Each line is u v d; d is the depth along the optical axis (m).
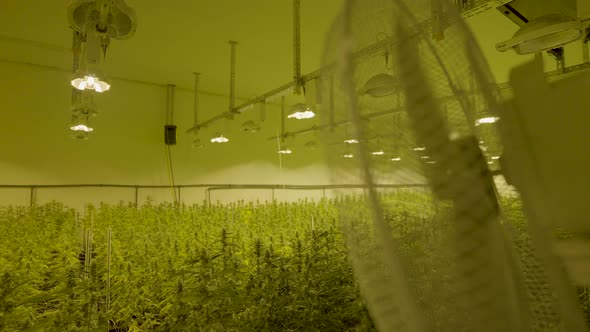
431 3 0.73
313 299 2.57
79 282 2.59
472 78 0.72
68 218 6.58
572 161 1.03
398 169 0.64
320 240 3.32
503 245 0.71
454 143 0.69
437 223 0.66
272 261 2.67
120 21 3.11
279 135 12.10
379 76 0.65
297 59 5.06
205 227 4.99
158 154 10.33
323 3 5.77
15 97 8.54
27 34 7.03
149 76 9.56
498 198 0.73
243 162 11.86
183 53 7.88
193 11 6.08
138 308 2.94
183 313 2.22
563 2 3.01
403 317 0.60
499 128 0.73
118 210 7.29
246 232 4.71
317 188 13.36
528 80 0.95
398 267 0.59
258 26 6.58
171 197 10.43
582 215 1.02
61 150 9.01
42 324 2.17
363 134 0.60
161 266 3.13
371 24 0.67
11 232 4.86
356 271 0.68
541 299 0.71
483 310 0.65
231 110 7.81
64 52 7.98
